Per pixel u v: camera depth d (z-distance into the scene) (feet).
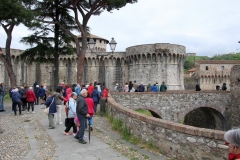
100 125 42.52
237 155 9.91
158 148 26.32
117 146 28.50
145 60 156.66
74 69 170.19
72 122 34.12
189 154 22.35
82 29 91.61
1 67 139.74
